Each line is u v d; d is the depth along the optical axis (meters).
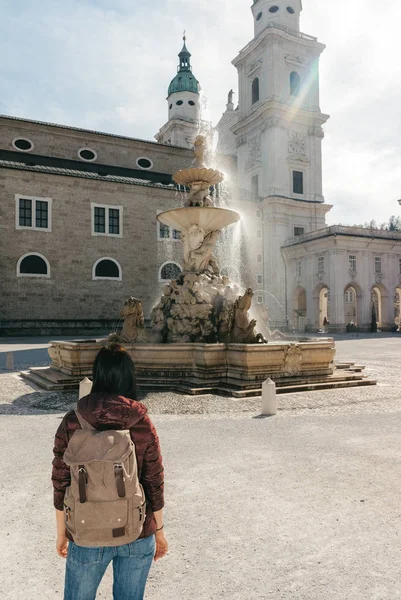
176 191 50.62
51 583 3.61
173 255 50.66
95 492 2.23
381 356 24.00
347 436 7.93
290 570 3.74
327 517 4.72
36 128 50.19
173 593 3.43
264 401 9.72
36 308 43.53
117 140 54.19
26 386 13.61
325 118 65.44
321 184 65.19
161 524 2.54
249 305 14.27
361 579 3.60
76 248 45.78
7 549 4.16
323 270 55.00
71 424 2.41
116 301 47.31
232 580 3.60
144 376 13.20
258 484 5.65
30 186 44.00
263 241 61.94
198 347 12.85
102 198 47.38
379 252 55.59
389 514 4.79
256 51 65.56
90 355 13.66
